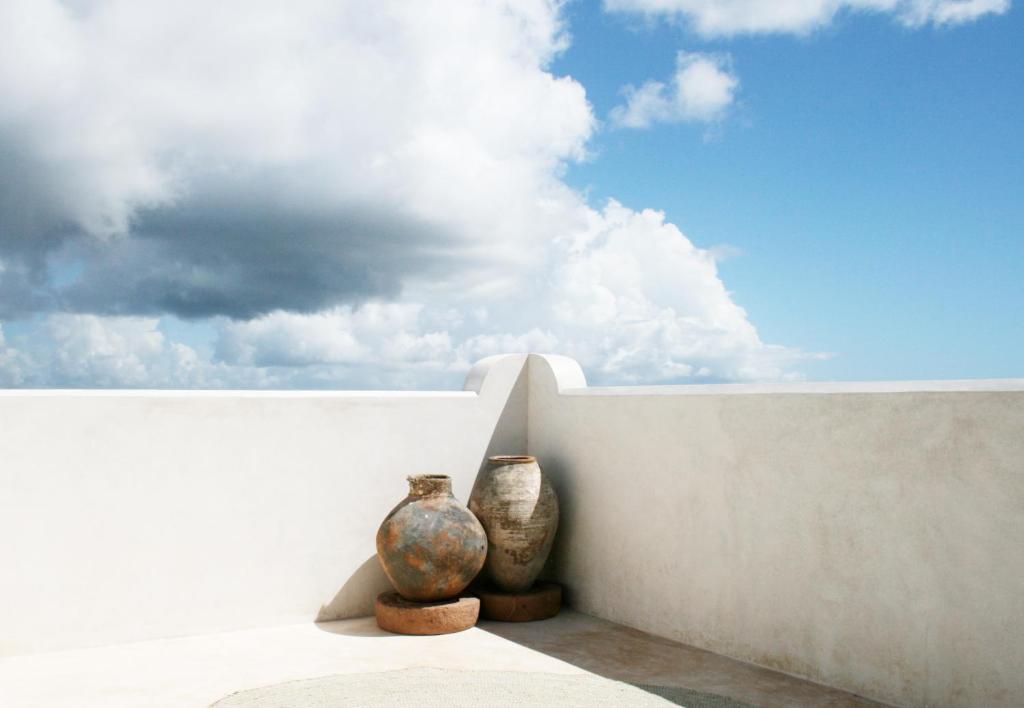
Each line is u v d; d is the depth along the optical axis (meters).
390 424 6.13
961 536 3.97
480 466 6.51
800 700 4.29
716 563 5.13
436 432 6.32
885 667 4.26
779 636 4.76
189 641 5.28
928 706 4.07
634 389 5.89
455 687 4.35
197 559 5.45
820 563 4.57
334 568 5.88
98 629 5.16
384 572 6.06
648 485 5.61
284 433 5.75
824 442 4.57
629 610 5.71
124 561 5.24
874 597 4.32
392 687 4.34
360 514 5.99
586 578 6.09
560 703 4.12
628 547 5.75
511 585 5.93
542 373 6.65
